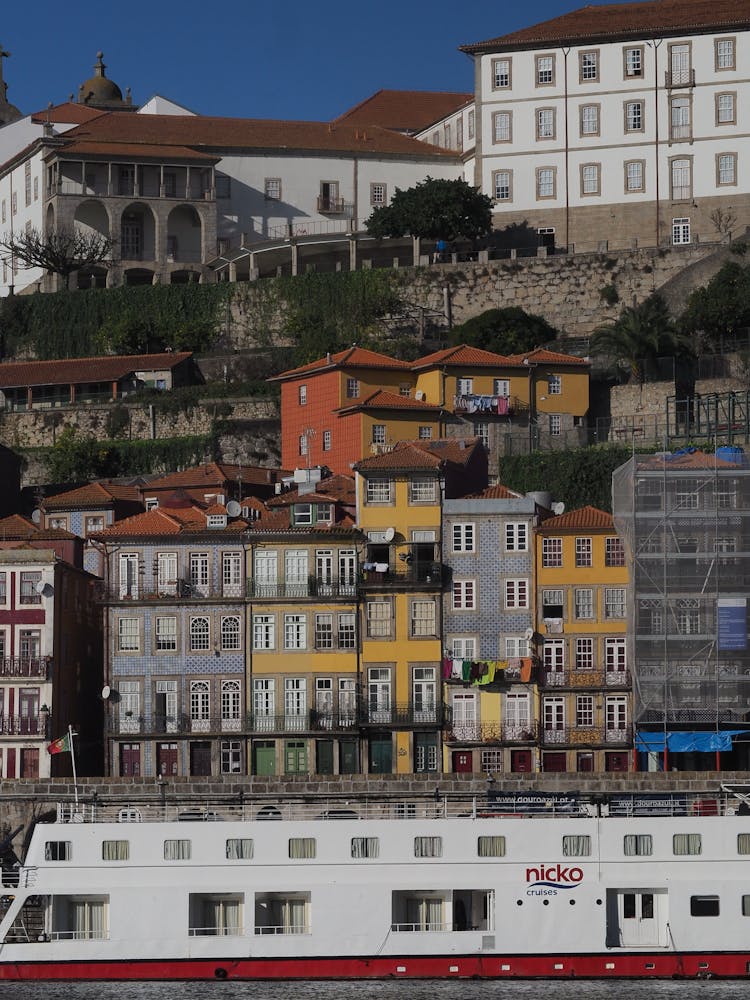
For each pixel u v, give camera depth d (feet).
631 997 622.54
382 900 649.20
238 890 649.61
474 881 649.20
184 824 653.71
